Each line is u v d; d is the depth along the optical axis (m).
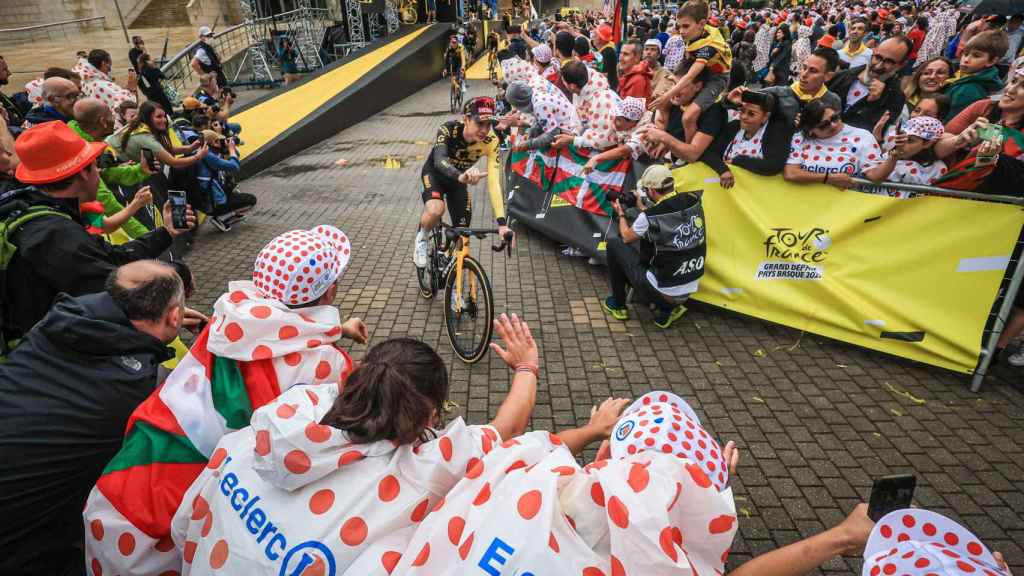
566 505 1.12
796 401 3.55
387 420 1.29
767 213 4.24
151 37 20.36
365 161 10.15
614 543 1.04
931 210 3.61
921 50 10.63
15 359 1.82
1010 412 3.40
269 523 1.25
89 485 1.85
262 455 1.26
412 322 4.59
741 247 4.42
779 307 4.31
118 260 2.78
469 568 1.05
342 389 1.41
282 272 1.92
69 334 1.77
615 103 5.22
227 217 6.66
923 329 3.74
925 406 3.47
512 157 6.59
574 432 1.93
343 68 15.48
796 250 4.18
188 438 1.64
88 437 1.78
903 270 3.77
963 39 8.00
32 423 1.71
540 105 5.69
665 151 4.77
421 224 4.20
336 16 24.45
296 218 7.20
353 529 1.22
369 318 4.67
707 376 3.83
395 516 1.25
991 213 3.41
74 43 19.33
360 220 7.09
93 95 7.41
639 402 1.57
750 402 3.55
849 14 17.81
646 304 4.78
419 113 14.84
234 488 1.35
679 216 3.93
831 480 2.93
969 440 3.18
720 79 4.82
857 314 3.97
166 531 1.57
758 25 17.83
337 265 2.04
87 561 1.62
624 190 5.05
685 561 1.04
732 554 2.54
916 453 3.10
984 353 3.52
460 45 15.15
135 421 1.66
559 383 3.78
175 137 6.03
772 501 2.81
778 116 4.01
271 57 19.33
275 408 1.30
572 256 5.85
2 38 19.34
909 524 1.10
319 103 12.45
